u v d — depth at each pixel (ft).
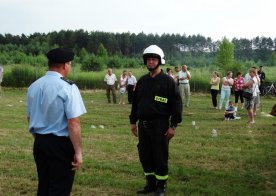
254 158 30.45
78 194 21.90
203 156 30.96
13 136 38.47
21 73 109.81
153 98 20.61
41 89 14.71
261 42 391.24
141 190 22.21
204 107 73.00
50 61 14.96
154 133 20.63
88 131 42.22
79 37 350.02
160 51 20.70
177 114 20.48
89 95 98.22
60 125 14.60
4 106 65.87
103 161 28.81
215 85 71.51
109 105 74.18
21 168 26.68
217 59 191.42
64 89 14.48
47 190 15.05
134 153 31.83
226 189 22.91
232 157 30.71
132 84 76.54
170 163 28.81
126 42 373.61
